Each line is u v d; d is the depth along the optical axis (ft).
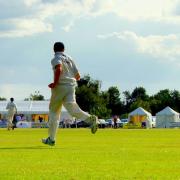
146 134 105.19
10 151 45.32
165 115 346.54
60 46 54.80
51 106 54.90
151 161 35.24
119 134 104.22
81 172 28.99
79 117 57.36
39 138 80.53
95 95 573.33
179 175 27.71
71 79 55.01
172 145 54.95
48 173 28.50
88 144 57.88
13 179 26.07
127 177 26.89
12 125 175.32
